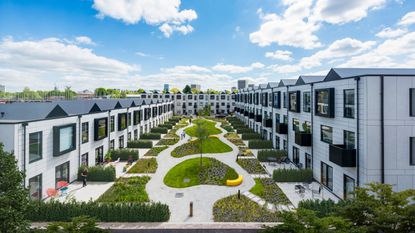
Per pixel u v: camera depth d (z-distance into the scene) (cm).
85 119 2100
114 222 1238
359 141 1381
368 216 843
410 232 766
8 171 832
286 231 787
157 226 1193
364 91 1329
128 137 3209
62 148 1756
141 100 4247
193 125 5516
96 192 1694
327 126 1762
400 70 1747
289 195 1639
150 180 1953
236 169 2247
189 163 2330
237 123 5369
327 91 1720
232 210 1391
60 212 1241
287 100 2592
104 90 10944
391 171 1312
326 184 1784
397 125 1311
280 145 2858
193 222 1254
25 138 1395
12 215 780
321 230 729
